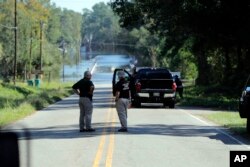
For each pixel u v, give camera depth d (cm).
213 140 3972
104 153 3228
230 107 8206
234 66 15238
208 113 7038
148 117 6300
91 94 4666
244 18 10200
